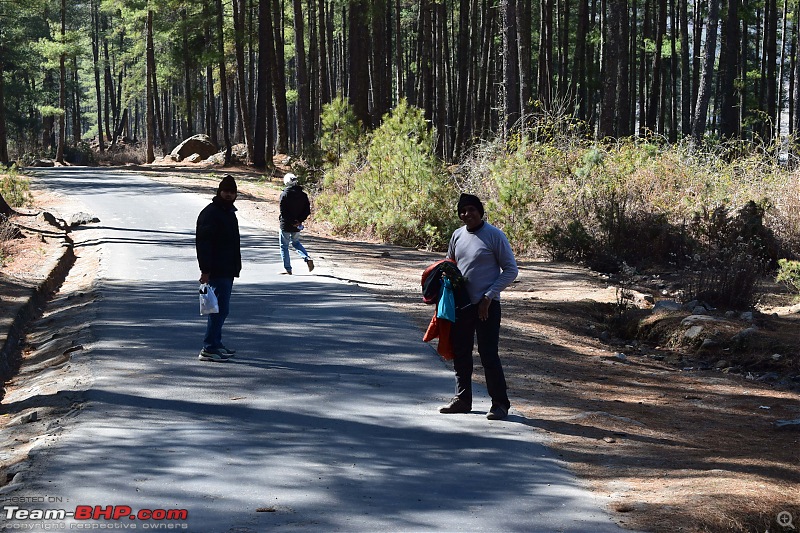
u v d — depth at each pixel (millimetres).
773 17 39188
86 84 117562
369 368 9312
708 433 7789
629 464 6605
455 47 62469
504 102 28234
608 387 9445
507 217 22172
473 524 5281
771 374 10695
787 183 22172
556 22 57969
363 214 24312
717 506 5551
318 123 55656
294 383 8633
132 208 27000
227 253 9562
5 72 77812
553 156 23531
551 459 6605
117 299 13320
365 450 6676
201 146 56156
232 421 7348
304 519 5293
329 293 13836
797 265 16672
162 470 6109
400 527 5207
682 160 23875
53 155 66188
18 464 6238
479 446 6848
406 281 15883
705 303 14203
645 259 20312
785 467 6668
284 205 15695
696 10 50688
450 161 40031
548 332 12195
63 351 10156
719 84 60531
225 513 5359
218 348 9562
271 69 51344
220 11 53219
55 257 17516
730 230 20281
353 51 43750
